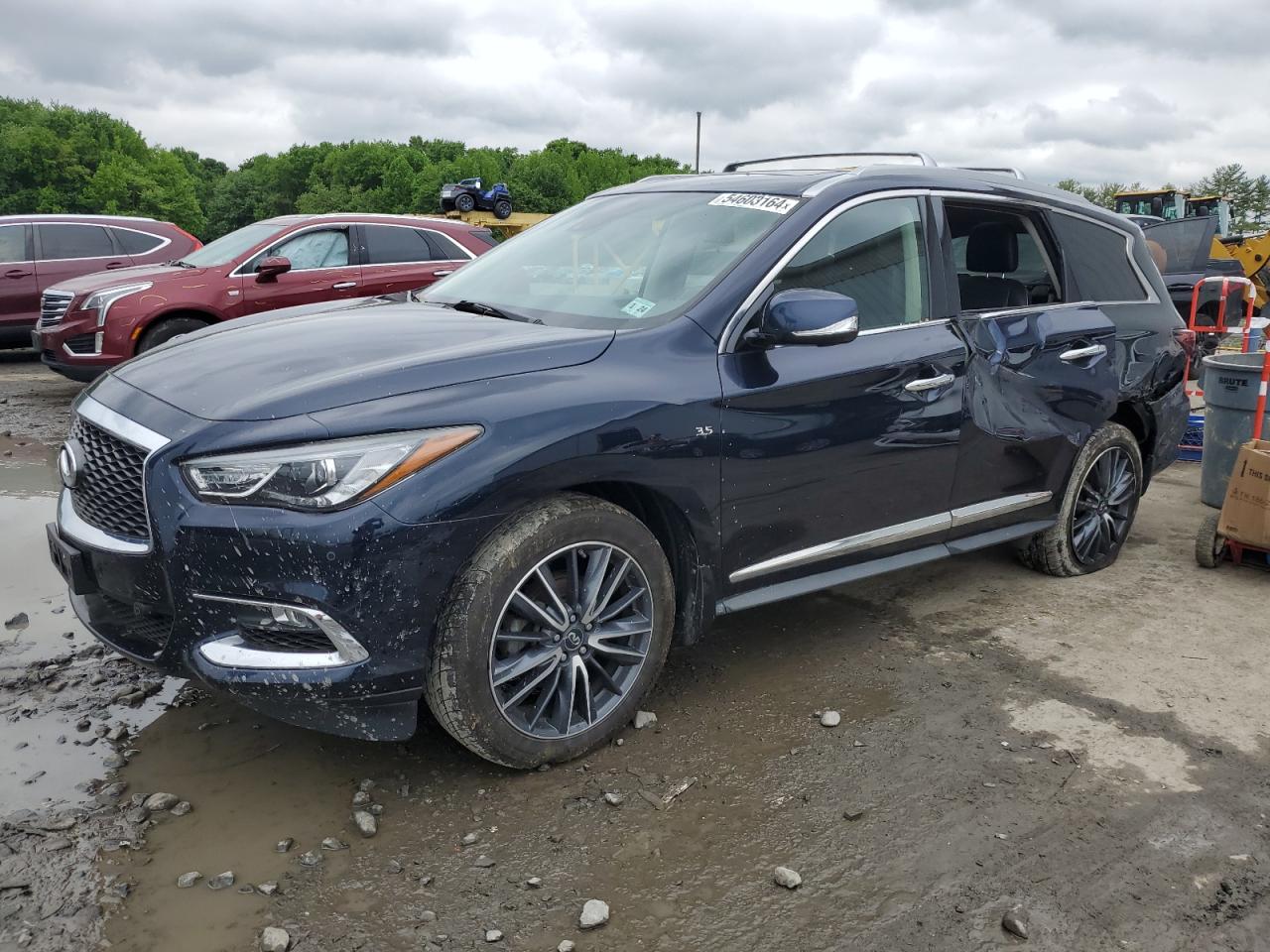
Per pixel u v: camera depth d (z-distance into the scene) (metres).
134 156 111.81
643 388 2.89
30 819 2.59
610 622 2.98
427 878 2.41
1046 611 4.20
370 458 2.47
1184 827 2.66
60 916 2.24
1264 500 4.46
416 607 2.54
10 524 5.23
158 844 2.52
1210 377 5.45
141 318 8.44
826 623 4.04
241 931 2.22
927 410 3.62
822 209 3.43
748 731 3.14
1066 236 4.39
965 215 3.98
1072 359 4.20
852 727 3.17
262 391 2.62
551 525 2.71
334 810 2.68
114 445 2.71
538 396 2.72
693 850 2.54
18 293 11.08
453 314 3.39
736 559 3.21
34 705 3.22
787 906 2.33
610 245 3.65
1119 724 3.23
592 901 2.30
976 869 2.47
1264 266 16.22
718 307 3.14
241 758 2.94
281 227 9.23
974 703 3.35
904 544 3.74
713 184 3.82
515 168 121.38
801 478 3.28
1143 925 2.28
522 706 2.94
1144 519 5.75
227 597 2.50
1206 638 3.95
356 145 135.75
